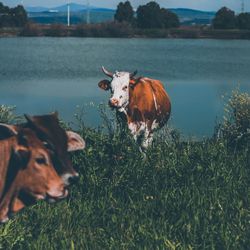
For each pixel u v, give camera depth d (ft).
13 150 15.58
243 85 142.72
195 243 22.06
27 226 22.71
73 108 83.76
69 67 203.92
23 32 516.73
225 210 25.09
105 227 23.73
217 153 31.35
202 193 26.86
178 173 28.66
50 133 15.52
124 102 36.37
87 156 28.09
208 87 132.67
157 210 25.36
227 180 28.53
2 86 128.77
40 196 15.62
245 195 27.43
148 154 30.27
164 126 38.24
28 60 241.76
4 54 279.28
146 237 21.95
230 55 316.40
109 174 28.14
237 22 577.43
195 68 215.72
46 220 23.17
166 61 255.09
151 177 28.12
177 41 504.43
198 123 64.03
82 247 21.61
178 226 23.53
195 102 89.76
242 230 22.89
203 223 23.61
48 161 15.48
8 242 20.76
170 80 156.87
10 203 15.80
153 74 182.60
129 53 306.76
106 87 37.29
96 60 248.11
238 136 36.63
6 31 514.68
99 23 535.60
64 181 15.49
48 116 15.78
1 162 15.70
